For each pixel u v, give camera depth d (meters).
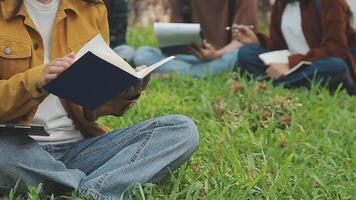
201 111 5.71
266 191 4.04
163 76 6.68
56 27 3.85
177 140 3.85
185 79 6.55
